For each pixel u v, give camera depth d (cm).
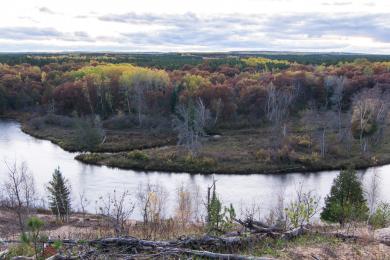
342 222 1410
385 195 3528
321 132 6062
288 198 3634
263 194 3809
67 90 7838
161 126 6506
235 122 6756
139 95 6988
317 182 4262
